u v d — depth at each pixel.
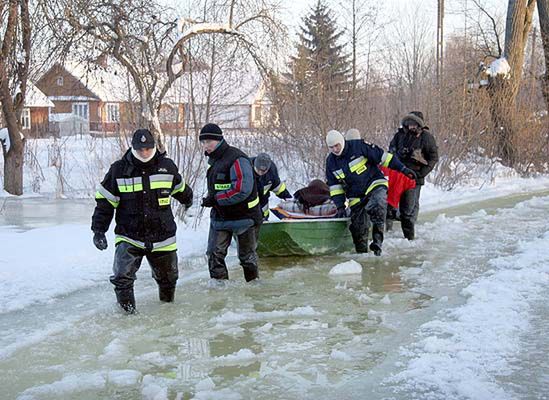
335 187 9.38
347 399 4.47
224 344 5.63
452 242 10.16
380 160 9.09
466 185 18.08
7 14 15.66
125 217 6.46
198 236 10.30
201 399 4.51
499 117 20.56
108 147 20.20
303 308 6.61
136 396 4.57
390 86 20.41
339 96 17.59
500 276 7.60
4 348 5.48
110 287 7.48
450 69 23.48
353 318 6.36
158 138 13.82
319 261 9.02
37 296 7.01
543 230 11.09
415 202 10.23
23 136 17.61
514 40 21.12
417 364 4.99
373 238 9.25
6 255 8.70
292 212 9.66
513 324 5.84
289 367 5.09
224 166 7.36
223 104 16.33
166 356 5.34
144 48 15.02
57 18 14.70
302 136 17.17
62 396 4.57
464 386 4.54
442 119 17.88
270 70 16.95
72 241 9.62
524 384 4.58
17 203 15.41
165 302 6.89
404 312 6.52
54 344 5.62
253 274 7.73
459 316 6.18
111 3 14.55
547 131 21.06
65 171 20.17
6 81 16.41
